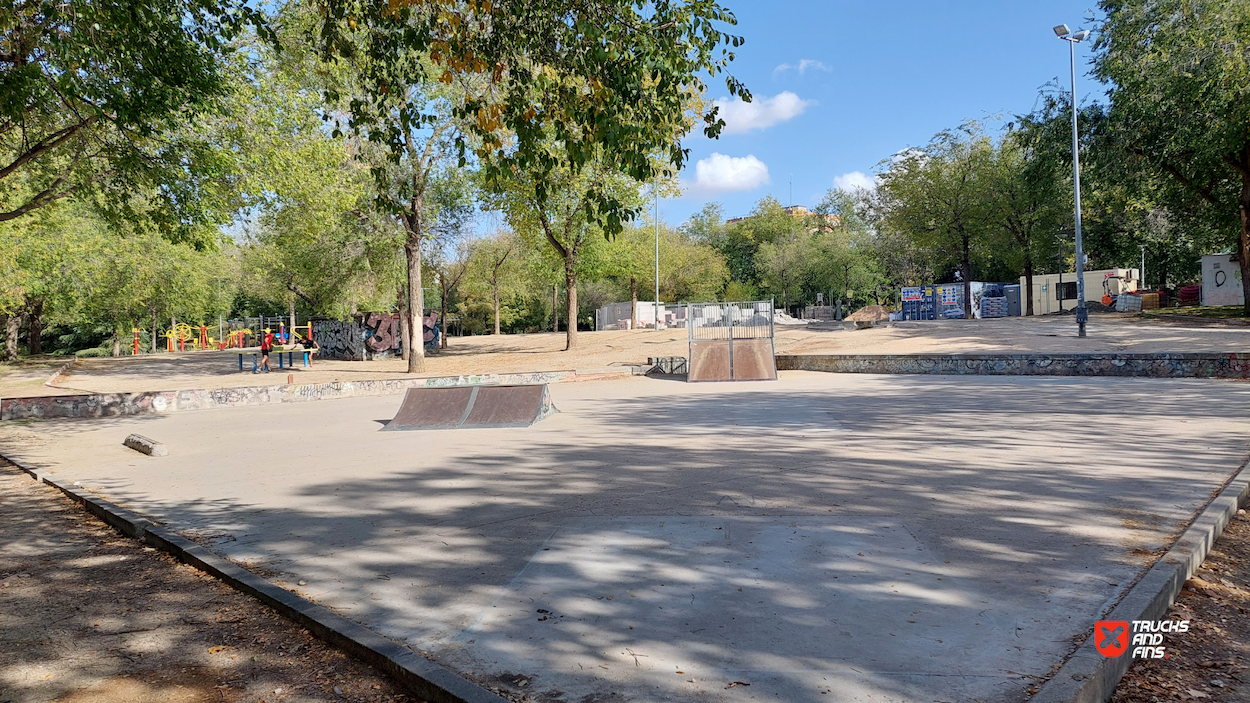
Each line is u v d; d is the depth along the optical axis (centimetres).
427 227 2825
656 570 448
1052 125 2916
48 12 850
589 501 636
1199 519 507
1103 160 2680
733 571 441
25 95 843
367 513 628
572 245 3077
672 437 1007
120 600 447
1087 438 875
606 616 381
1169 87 2359
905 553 462
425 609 401
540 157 687
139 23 845
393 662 332
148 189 1339
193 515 645
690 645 344
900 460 772
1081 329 2245
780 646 339
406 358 3266
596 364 2509
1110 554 448
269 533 574
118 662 359
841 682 303
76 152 1321
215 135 1402
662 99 667
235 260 5625
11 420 1537
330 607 410
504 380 2114
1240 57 2180
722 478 710
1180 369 1656
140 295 3959
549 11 662
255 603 434
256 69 1492
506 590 425
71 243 2923
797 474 716
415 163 2391
